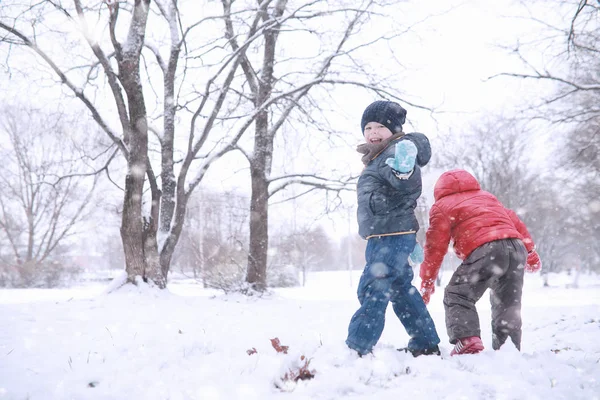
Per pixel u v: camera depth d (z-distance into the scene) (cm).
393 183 288
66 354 304
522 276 338
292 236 1659
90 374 250
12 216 3212
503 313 337
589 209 2761
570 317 614
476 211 339
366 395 226
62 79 906
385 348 307
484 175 2433
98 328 429
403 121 327
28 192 3069
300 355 264
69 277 3031
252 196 1120
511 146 2223
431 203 379
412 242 303
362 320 287
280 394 223
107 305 659
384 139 319
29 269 2819
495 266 325
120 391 224
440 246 345
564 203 2858
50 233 3278
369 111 323
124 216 870
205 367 261
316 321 544
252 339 342
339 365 268
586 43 1116
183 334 383
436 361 279
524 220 2755
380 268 292
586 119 1308
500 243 329
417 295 311
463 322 318
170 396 214
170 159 1026
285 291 2330
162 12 1069
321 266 5903
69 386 233
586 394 235
